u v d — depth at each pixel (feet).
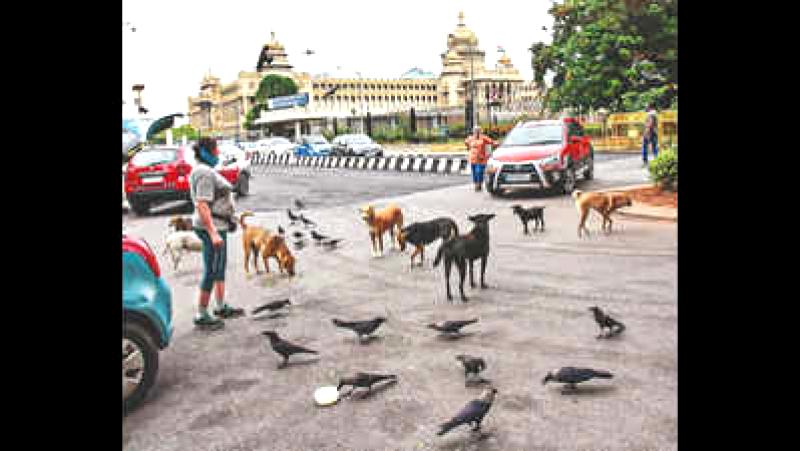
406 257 29.86
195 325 19.85
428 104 553.64
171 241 29.86
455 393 13.43
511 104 252.62
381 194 61.21
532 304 20.25
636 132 115.03
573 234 32.91
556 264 26.13
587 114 139.13
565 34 144.36
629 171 68.13
